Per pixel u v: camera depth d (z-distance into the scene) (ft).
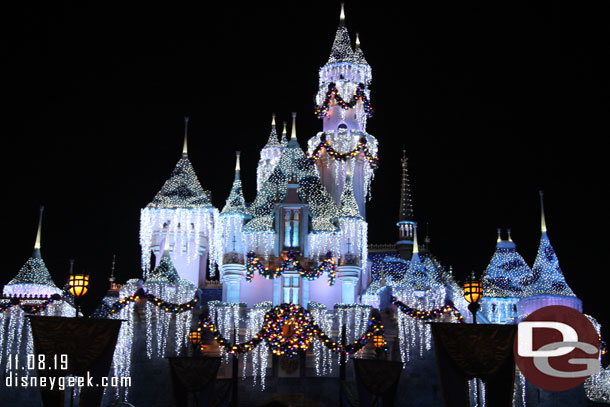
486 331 99.30
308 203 178.81
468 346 98.84
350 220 178.91
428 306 161.89
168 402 153.28
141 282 167.02
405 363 157.38
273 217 178.91
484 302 180.75
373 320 151.33
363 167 202.90
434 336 99.60
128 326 157.58
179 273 190.19
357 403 145.38
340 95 205.77
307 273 169.48
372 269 202.18
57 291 173.68
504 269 185.26
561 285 166.30
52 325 97.71
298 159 190.49
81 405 98.32
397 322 161.58
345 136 202.18
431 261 171.32
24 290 168.76
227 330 160.15
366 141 200.64
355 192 199.21
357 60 212.84
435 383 155.94
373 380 134.92
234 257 173.78
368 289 185.47
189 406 139.13
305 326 151.33
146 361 155.74
